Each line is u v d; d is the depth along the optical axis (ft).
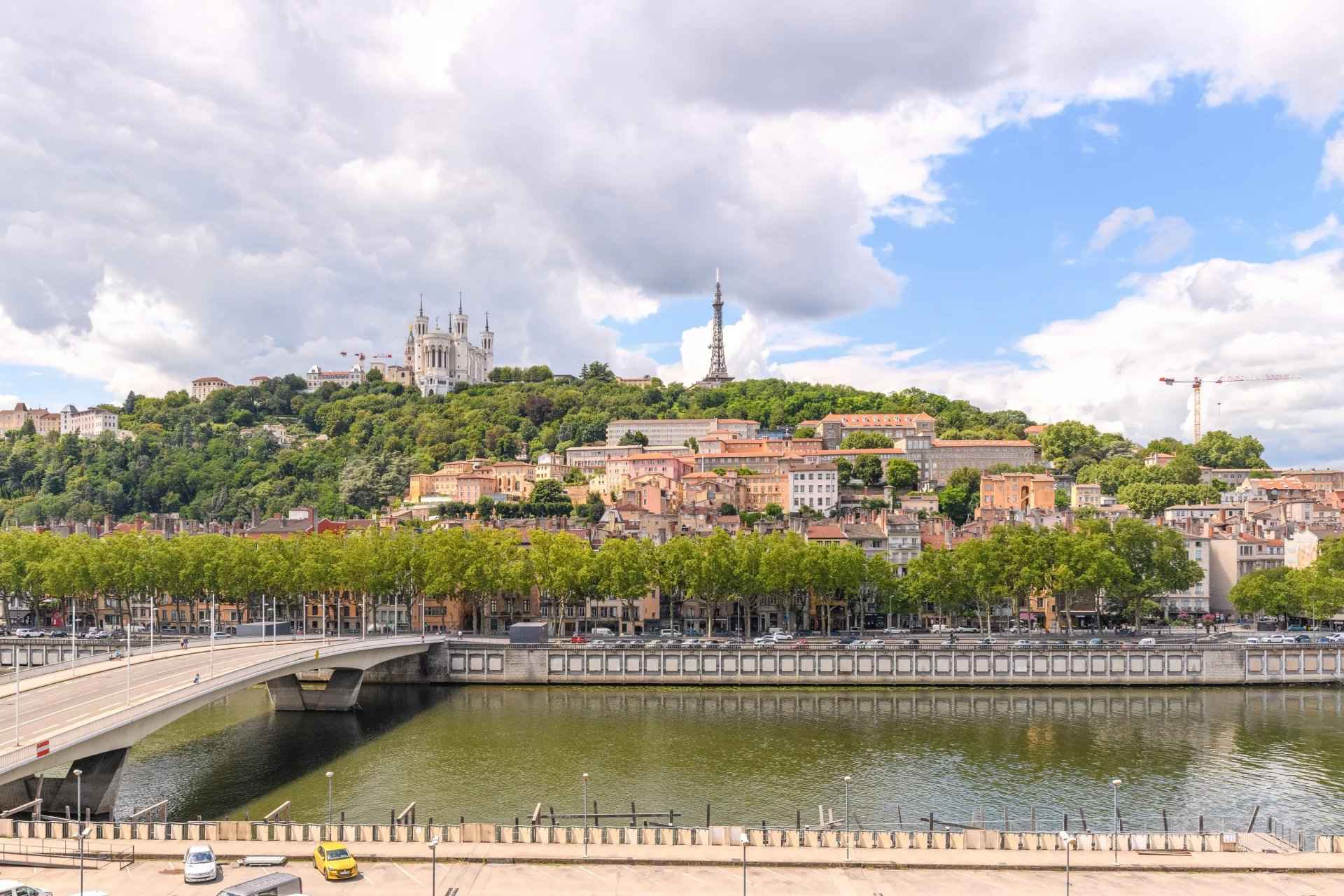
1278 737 513.04
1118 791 422.00
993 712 576.20
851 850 307.99
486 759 474.90
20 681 446.19
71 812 373.81
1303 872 293.23
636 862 298.97
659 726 541.75
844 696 624.59
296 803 406.21
